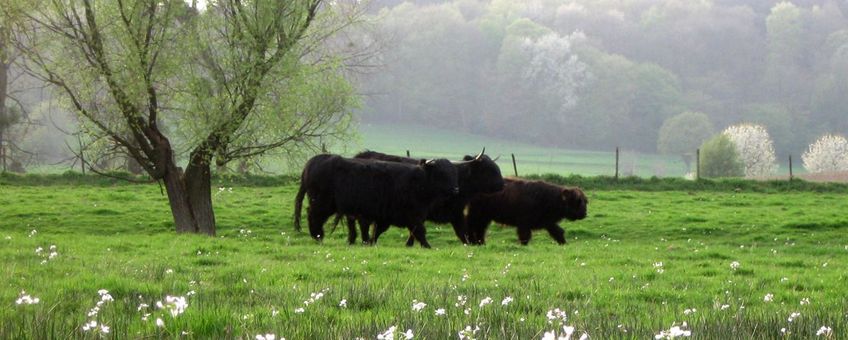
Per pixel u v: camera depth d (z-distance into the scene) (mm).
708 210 36844
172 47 25797
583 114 139250
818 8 156125
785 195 43094
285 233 28750
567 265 19016
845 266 20266
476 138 141250
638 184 45375
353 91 27703
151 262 16609
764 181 45906
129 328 8625
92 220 31594
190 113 25750
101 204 35469
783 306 12094
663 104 139125
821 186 45438
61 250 18797
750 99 148375
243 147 27000
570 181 45219
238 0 26234
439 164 23531
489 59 144500
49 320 8508
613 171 115875
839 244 28344
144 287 12273
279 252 20109
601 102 139000
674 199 40656
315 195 23516
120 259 17172
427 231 29969
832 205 39281
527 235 26562
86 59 25656
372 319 9109
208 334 8289
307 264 17172
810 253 24844
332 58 27906
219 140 26594
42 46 25344
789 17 153625
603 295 13461
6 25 25375
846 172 64312
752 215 35125
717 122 138375
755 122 136125
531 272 16734
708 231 31391
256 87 25891
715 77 154250
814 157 108500
